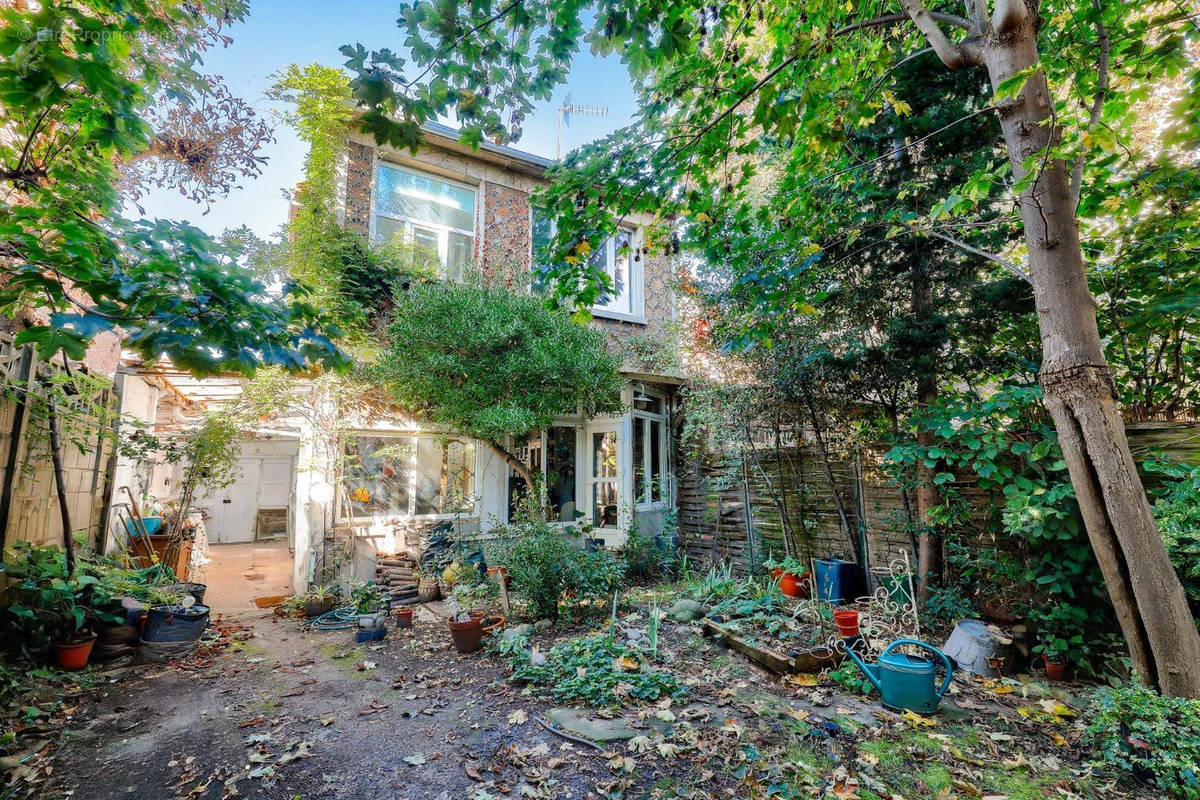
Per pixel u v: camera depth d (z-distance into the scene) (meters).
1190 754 2.57
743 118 3.80
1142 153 4.03
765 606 5.59
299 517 7.04
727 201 4.30
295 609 6.48
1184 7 3.47
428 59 2.73
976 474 5.07
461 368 6.50
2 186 3.71
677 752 3.06
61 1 2.39
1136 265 4.56
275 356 2.57
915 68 5.06
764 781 2.79
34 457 4.74
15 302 2.38
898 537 5.82
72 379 4.93
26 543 4.46
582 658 4.29
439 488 7.75
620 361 8.03
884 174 5.31
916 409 5.21
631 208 4.02
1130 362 4.87
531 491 7.06
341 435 6.96
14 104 2.14
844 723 3.42
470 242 8.57
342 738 3.35
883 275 5.56
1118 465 2.83
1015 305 4.86
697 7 3.24
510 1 2.78
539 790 2.75
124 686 4.20
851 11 3.97
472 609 6.05
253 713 3.74
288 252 6.66
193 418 10.93
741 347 5.72
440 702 3.89
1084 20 3.60
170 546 7.55
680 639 5.09
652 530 8.85
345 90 7.03
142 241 2.44
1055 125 2.90
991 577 4.84
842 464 6.41
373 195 7.61
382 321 7.19
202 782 2.88
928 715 3.51
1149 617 2.79
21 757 3.05
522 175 8.90
